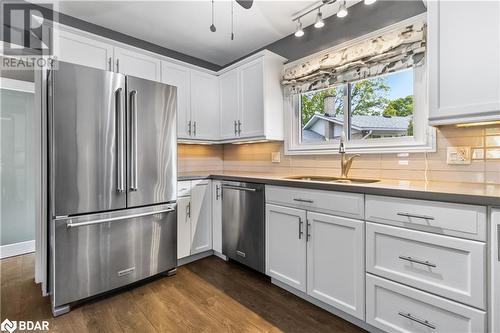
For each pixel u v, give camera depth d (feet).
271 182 6.89
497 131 4.97
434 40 4.65
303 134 8.91
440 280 4.09
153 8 7.50
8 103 9.30
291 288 6.67
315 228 5.88
